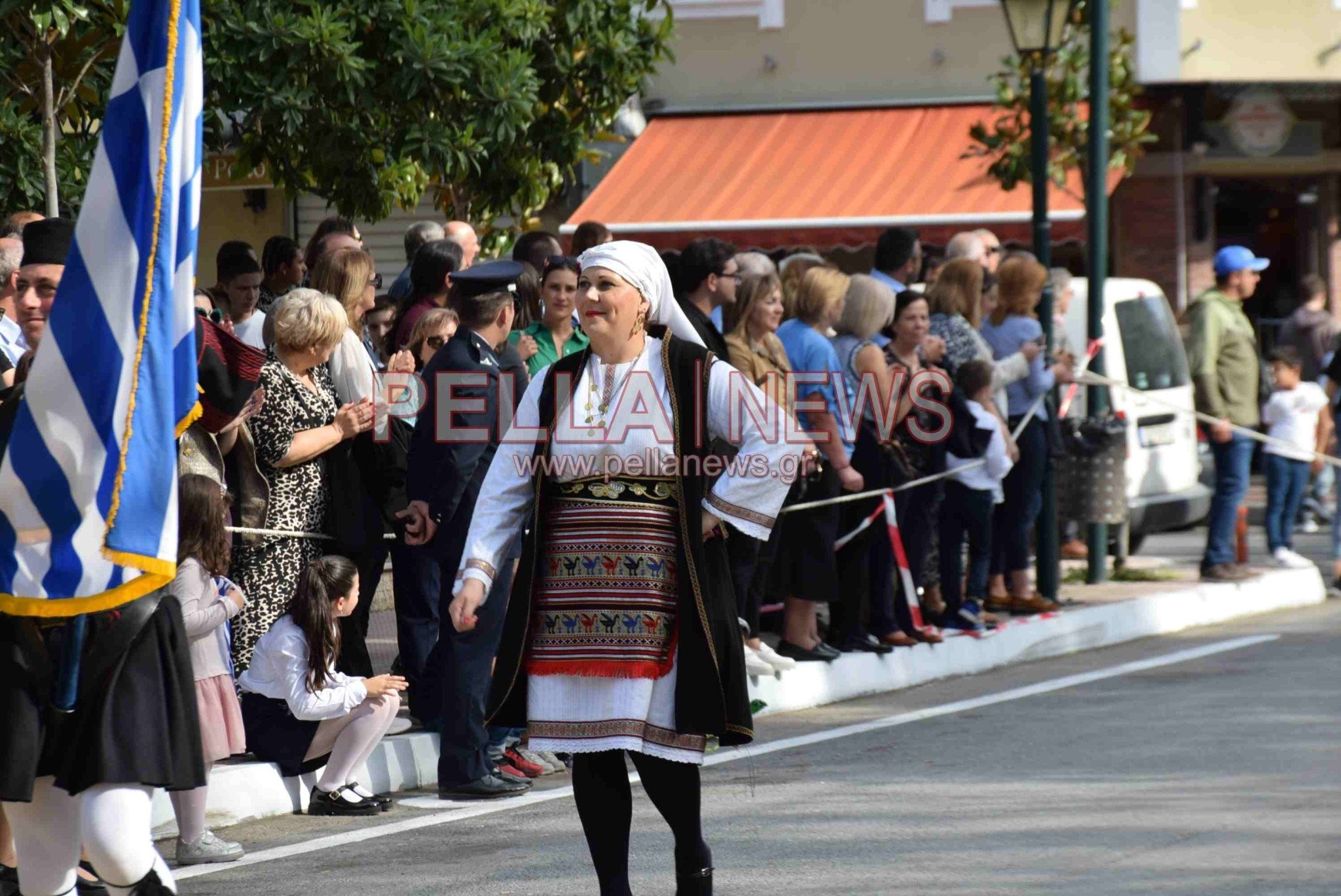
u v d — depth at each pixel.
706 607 8.86
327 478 13.53
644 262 9.12
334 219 17.92
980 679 17.89
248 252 16.17
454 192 22.12
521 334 15.11
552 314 15.20
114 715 8.37
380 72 18.56
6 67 16.05
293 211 32.84
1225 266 22.55
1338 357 23.41
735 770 13.77
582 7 20.72
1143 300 25.31
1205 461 28.88
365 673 13.80
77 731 8.38
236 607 11.28
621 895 8.97
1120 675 17.72
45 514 8.34
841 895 10.23
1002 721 15.52
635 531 8.91
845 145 34.97
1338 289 38.44
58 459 8.34
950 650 18.02
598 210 33.56
